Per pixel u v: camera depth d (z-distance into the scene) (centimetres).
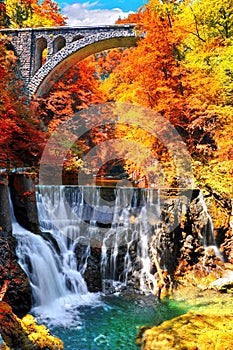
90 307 891
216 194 1253
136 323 786
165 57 1410
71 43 2255
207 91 1351
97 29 2198
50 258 970
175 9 1537
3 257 809
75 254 1073
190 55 1502
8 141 1227
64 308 878
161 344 650
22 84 1936
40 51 2441
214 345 622
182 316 784
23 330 617
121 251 1142
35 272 893
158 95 1429
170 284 1028
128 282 1084
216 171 1337
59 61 2266
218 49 1441
